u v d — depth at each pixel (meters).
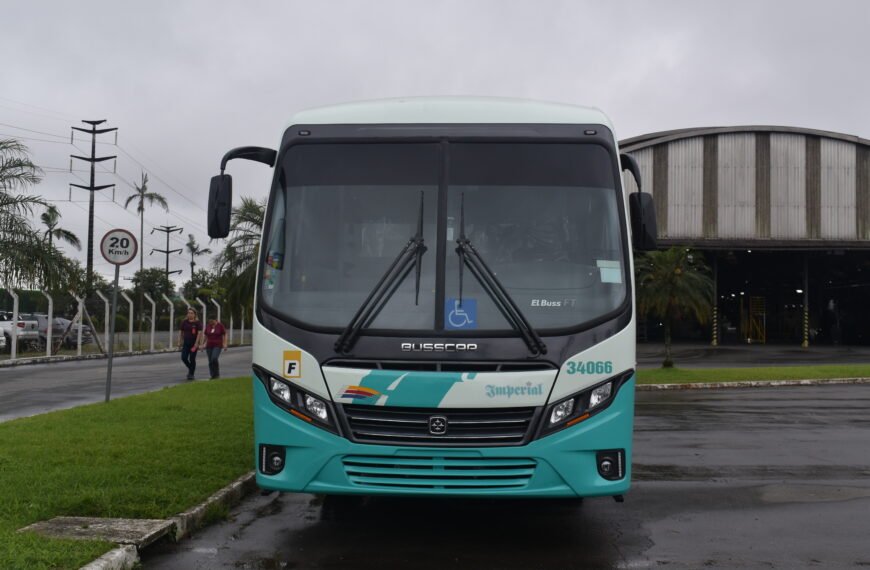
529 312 6.21
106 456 8.99
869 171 47.16
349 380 6.09
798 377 26.42
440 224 6.44
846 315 57.19
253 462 9.13
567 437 6.04
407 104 6.90
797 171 47.09
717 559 6.20
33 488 7.40
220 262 23.75
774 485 9.10
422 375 6.03
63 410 13.25
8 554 5.32
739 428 14.23
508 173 6.62
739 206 46.94
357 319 6.15
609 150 6.74
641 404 18.98
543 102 6.99
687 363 35.91
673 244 46.50
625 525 7.27
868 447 11.94
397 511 7.78
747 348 48.03
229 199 7.13
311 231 6.54
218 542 6.62
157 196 61.59
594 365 6.14
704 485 9.09
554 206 6.54
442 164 6.64
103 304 39.44
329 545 6.55
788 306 59.31
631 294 6.40
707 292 30.67
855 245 46.31
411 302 6.20
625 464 6.19
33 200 29.00
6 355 31.34
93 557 5.56
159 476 8.12
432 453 6.00
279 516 7.56
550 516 7.59
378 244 6.46
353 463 6.11
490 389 6.02
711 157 47.03
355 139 6.77
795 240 46.69
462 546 6.53
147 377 22.88
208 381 19.89
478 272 6.24
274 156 7.36
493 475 6.03
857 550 6.45
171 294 81.44
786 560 6.18
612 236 6.50
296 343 6.22
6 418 13.59
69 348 36.25
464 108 6.86
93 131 55.91
